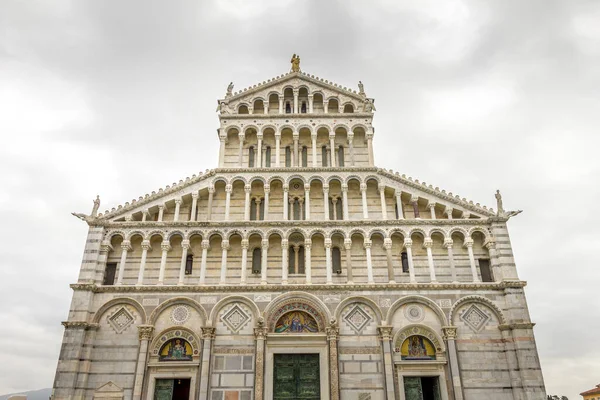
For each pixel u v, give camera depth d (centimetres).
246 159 4253
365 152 4275
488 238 3775
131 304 3525
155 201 3919
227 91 4484
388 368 3319
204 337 3397
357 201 4041
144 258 3706
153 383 3300
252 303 3528
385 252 3834
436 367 3359
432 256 3775
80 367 3284
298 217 4044
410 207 4016
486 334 3447
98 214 3816
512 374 3306
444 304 3522
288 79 4566
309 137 4366
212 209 3994
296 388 3334
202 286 3556
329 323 3438
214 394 3278
